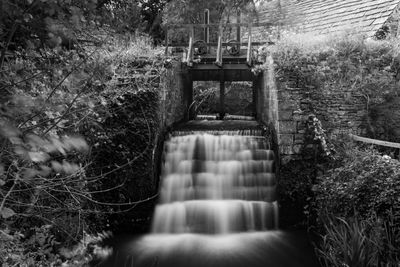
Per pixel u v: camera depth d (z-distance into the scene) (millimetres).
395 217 4703
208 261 5676
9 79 2445
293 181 6863
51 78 2783
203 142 7625
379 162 5570
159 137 7383
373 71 7441
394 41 7832
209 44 9031
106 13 3150
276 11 13367
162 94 7383
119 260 5680
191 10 12078
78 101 2893
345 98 7238
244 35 12836
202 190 7367
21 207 3936
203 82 13484
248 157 7441
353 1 10984
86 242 4375
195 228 6953
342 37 7805
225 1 12258
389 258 4418
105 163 6527
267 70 8344
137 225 6848
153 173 6988
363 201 5277
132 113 6730
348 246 4547
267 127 8062
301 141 6953
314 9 12258
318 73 7188
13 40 2891
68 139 2416
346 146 6816
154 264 5562
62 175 3885
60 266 3910
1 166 2260
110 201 6586
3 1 2176
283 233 6730
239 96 13547
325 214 5977
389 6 9422
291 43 7605
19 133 1980
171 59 8008
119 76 5859
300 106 7047
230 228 6926
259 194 7266
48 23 2318
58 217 4586
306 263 5555
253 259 5730
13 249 3348
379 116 7344
